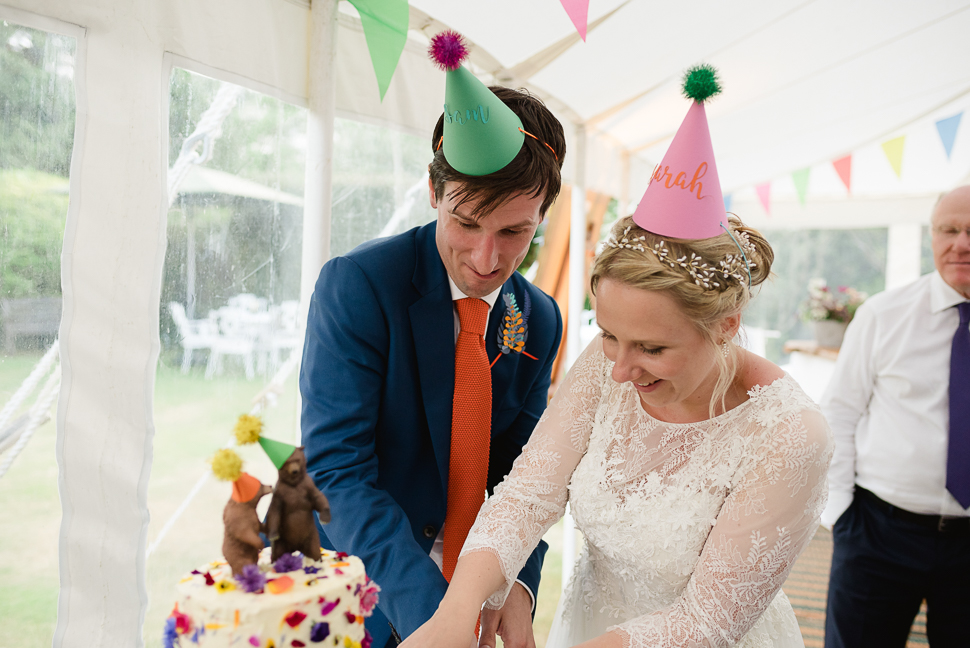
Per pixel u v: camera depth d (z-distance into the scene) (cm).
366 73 221
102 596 150
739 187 528
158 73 154
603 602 141
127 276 150
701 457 125
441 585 117
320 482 131
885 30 281
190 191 172
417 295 142
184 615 79
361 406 134
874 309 243
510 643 130
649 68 276
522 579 139
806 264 952
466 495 148
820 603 415
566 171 337
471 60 246
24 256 143
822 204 775
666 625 112
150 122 153
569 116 324
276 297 196
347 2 205
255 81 180
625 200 398
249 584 79
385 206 233
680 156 110
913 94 363
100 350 148
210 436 183
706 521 121
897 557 230
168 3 156
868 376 241
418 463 148
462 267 131
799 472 114
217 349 184
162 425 173
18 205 142
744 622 114
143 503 156
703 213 109
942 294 233
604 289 110
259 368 195
